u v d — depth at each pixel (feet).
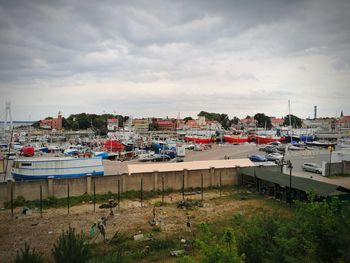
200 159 242.58
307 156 248.11
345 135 392.68
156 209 119.75
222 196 138.31
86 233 94.38
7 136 391.65
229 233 41.78
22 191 123.34
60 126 646.33
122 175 137.49
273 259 49.52
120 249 77.36
